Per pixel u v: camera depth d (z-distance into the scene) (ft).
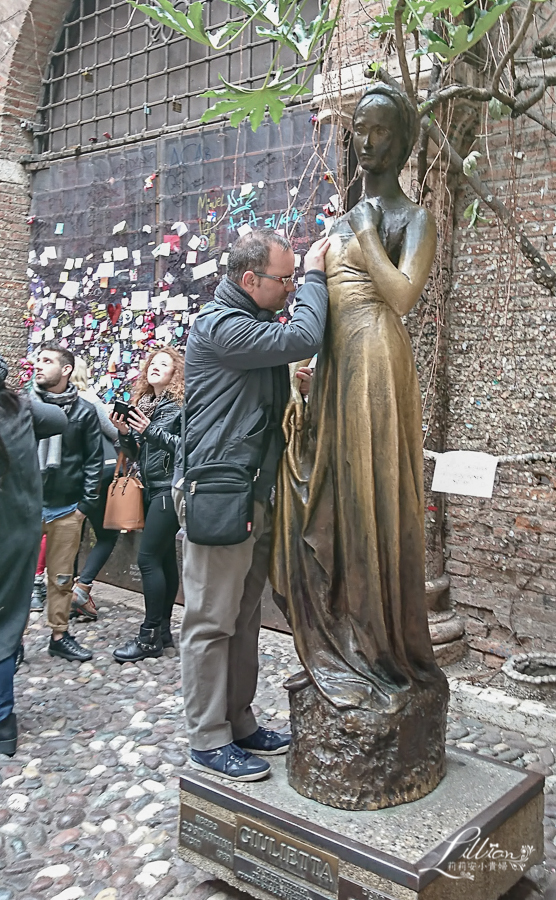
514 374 13.05
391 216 7.06
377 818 6.79
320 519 7.40
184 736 10.73
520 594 13.16
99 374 19.70
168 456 13.65
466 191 13.28
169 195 18.16
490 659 13.50
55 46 21.06
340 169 12.04
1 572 10.21
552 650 12.84
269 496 7.80
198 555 7.56
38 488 10.63
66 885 7.52
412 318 13.14
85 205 20.16
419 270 6.74
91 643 14.79
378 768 6.94
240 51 15.97
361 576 7.14
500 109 9.03
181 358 13.99
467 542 13.67
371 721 6.95
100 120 19.99
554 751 10.53
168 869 7.78
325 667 7.40
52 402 13.69
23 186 21.57
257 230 7.69
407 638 7.40
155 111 18.78
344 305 7.04
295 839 6.66
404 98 7.07
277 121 9.11
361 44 12.73
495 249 13.07
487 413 13.34
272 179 16.08
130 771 9.76
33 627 15.79
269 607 15.46
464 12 11.40
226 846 7.18
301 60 15.60
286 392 7.89
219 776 7.59
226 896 7.36
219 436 7.43
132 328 18.95
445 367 13.66
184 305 17.78
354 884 6.29
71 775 9.65
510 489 13.20
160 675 13.10
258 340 7.06
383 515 6.97
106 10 19.69
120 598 17.78
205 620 7.59
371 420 6.86
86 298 20.11
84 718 11.34
